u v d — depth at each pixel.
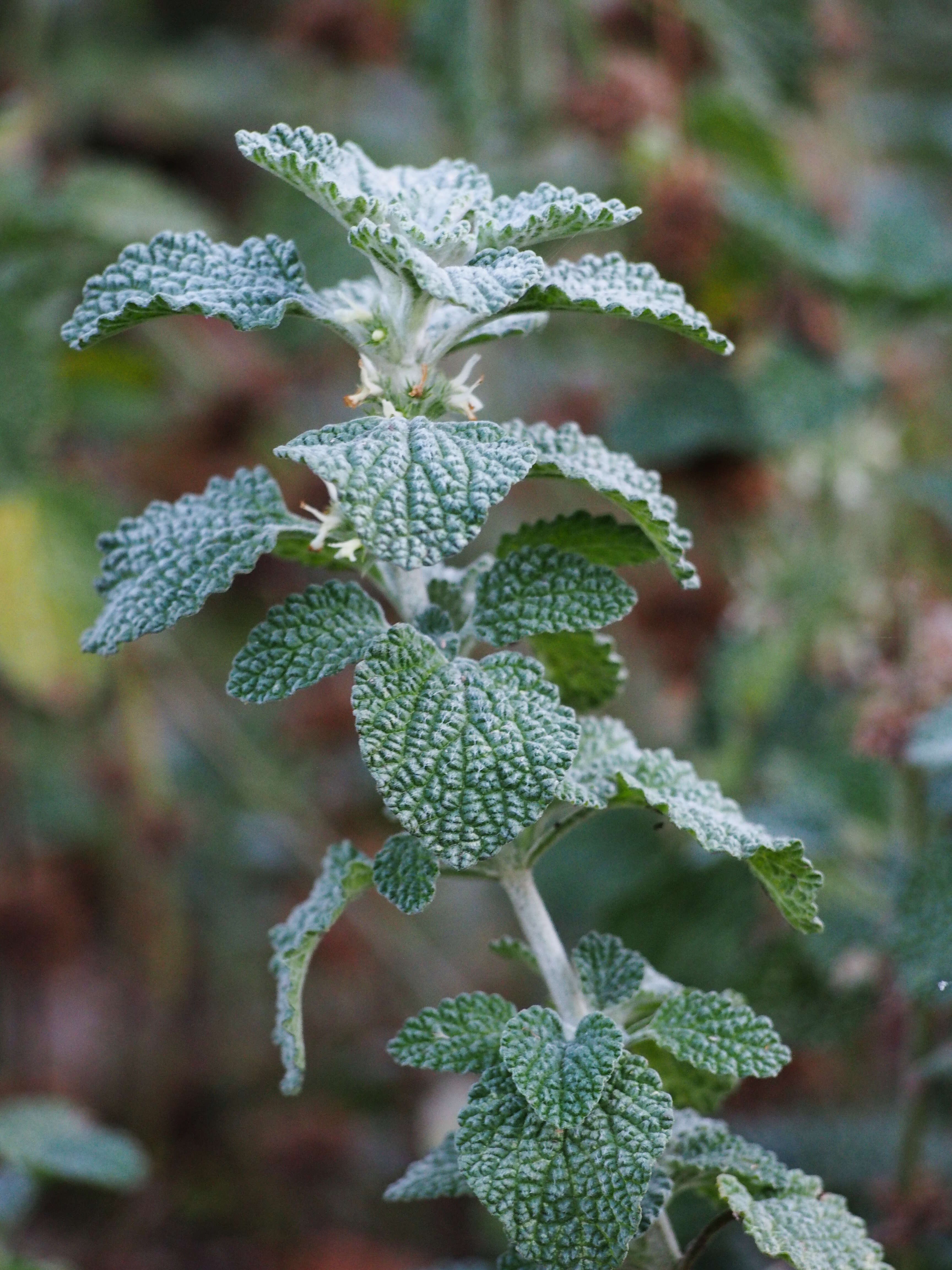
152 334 0.92
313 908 0.45
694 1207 0.59
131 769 0.93
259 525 0.44
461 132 0.87
